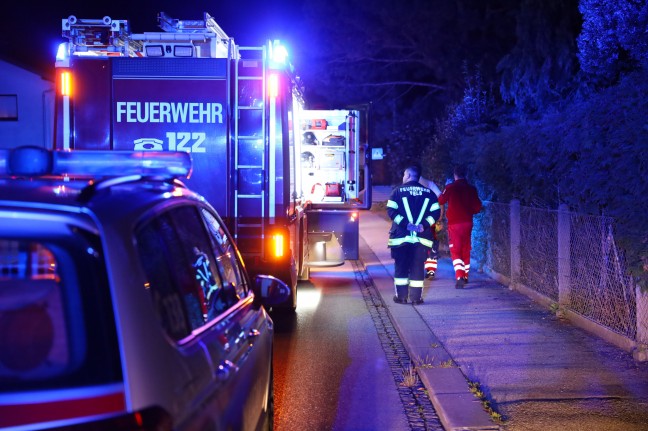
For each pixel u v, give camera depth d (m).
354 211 12.61
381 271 14.17
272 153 8.75
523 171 10.72
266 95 8.70
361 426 5.87
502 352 7.58
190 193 3.80
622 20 11.01
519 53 17.05
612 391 6.27
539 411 5.83
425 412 6.18
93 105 8.70
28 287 2.48
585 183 7.78
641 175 6.60
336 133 13.53
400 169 35.03
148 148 8.70
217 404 2.94
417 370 7.11
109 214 2.63
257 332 4.11
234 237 8.81
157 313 2.65
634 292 7.36
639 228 6.62
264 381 4.33
